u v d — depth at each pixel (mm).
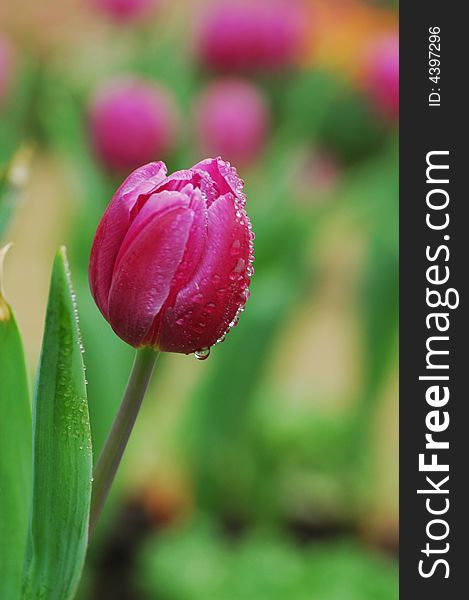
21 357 602
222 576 1321
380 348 1645
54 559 592
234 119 1340
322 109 1547
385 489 1830
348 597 1291
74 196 1371
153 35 1714
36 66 2051
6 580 607
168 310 564
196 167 576
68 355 573
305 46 1484
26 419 604
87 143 1309
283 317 1451
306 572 1315
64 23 2654
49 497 585
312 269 1674
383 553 1595
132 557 1473
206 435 1536
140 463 1580
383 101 1509
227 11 1430
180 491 1604
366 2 3098
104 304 571
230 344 1459
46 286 2266
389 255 1593
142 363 575
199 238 561
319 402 1889
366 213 1670
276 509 1663
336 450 1726
